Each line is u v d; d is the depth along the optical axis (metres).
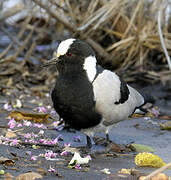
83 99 9.19
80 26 16.02
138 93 11.01
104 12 15.88
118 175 7.95
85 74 9.29
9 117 11.48
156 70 16.75
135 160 8.82
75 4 16.69
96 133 11.20
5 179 7.22
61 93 9.30
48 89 15.04
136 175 7.98
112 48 16.34
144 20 16.11
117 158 9.31
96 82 9.30
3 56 17.84
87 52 9.31
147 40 15.96
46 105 13.38
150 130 11.69
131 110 10.45
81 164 8.58
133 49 16.19
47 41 19.11
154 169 8.55
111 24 16.62
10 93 14.28
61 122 11.21
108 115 9.52
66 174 7.88
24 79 15.66
